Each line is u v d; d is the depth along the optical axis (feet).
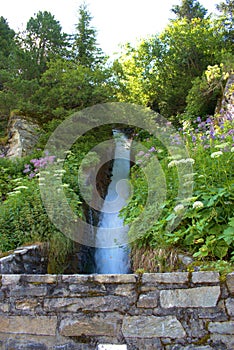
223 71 25.55
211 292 6.05
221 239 7.95
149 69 35.94
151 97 35.55
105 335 6.24
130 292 6.39
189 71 33.81
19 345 6.52
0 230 10.98
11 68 29.14
